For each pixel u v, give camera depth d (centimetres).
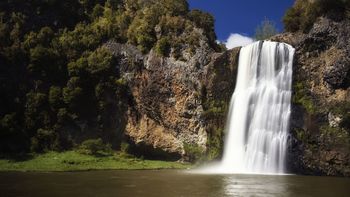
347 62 5791
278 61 6381
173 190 3531
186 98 7306
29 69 7881
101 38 8494
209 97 7100
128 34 8306
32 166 6209
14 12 8412
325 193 3425
